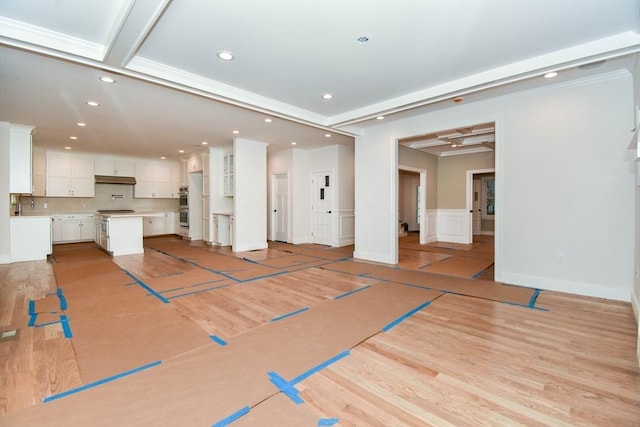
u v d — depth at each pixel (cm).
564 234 363
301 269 496
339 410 162
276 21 239
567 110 356
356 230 591
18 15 232
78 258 591
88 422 151
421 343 238
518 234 395
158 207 980
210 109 441
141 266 518
